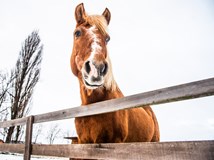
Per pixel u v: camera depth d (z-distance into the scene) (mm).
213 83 1114
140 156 1379
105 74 2457
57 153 2121
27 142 2643
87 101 2678
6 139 9914
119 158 1511
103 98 2613
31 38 13289
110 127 2389
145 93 1469
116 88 2967
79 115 1972
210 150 1063
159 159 1272
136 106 1501
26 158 2568
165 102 1353
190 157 1139
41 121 2527
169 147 1247
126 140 2730
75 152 1909
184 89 1250
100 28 2807
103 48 2576
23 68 11969
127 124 2619
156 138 3928
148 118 3514
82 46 2693
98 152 1687
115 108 1645
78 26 2979
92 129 2447
